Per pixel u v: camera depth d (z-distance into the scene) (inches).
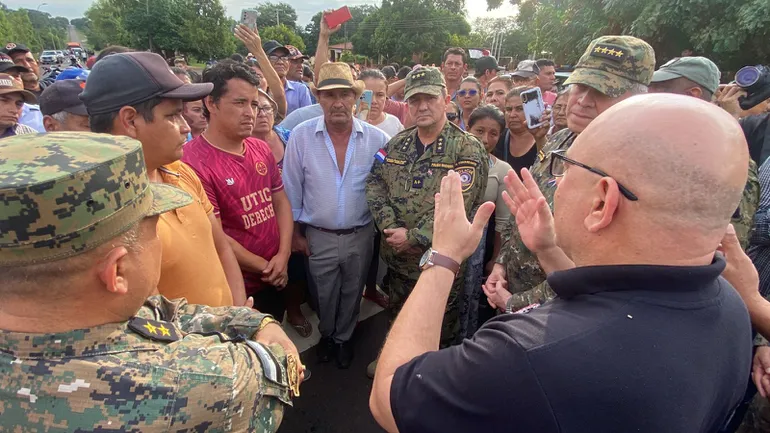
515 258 80.1
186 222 62.2
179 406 31.1
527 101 112.9
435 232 44.7
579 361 27.3
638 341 27.6
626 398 26.6
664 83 92.0
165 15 1461.6
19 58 246.2
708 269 29.1
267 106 115.0
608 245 31.1
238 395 34.2
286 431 92.4
